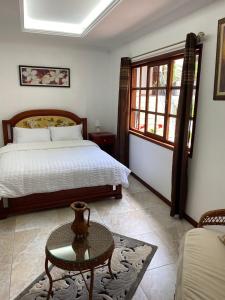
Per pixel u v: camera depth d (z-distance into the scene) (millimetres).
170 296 1717
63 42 4070
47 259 1534
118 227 2604
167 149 3127
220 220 1827
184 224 2693
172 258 2115
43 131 4219
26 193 2709
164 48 2984
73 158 3207
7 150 3559
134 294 1727
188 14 2539
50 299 1668
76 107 4703
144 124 3826
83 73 4613
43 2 2631
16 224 2645
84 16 3107
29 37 3754
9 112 4270
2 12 2650
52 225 2639
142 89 3842
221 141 2217
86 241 1603
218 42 2139
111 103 4859
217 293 1198
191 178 2678
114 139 4590
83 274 1905
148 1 2295
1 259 2076
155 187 3502
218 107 2225
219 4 2137
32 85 4301
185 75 2453
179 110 2570
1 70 4074
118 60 4379
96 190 3133
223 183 2225
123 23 2959
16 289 1757
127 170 3201
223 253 1479
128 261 2064
